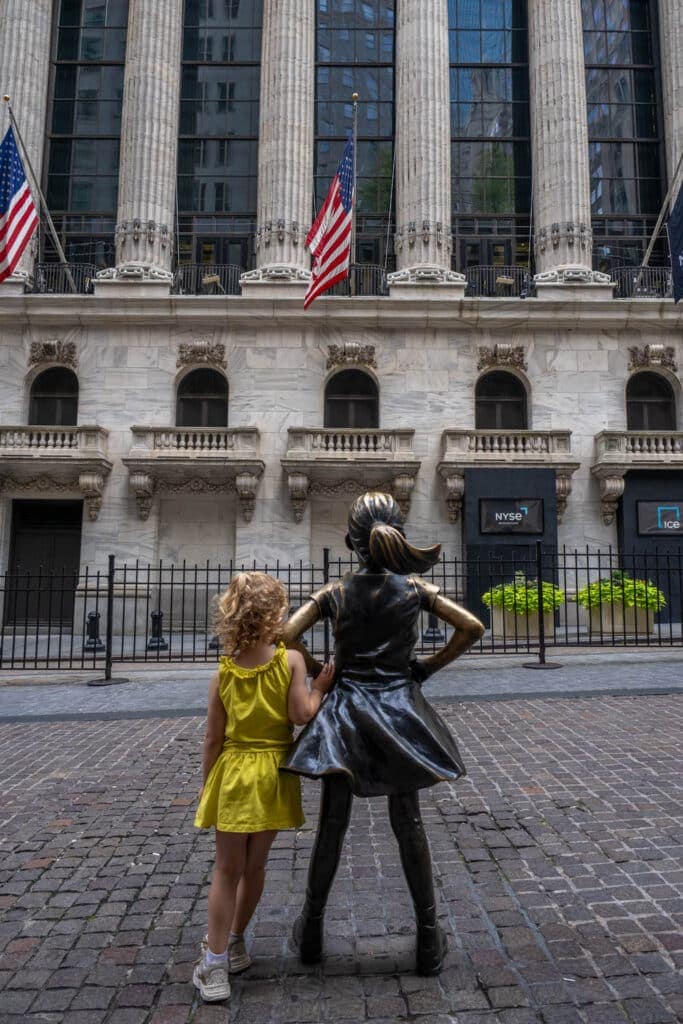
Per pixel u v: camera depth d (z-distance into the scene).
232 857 2.88
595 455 21.12
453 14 24.44
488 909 3.60
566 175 22.20
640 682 10.20
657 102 24.20
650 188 23.94
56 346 21.31
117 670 12.26
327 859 2.99
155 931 3.46
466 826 4.78
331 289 22.55
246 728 2.94
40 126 22.91
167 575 20.61
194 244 23.39
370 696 3.02
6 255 17.14
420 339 21.66
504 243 23.61
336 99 23.97
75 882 4.02
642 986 2.90
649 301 21.23
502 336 21.70
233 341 21.55
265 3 23.06
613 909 3.58
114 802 5.43
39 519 21.23
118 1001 2.86
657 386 22.14
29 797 5.56
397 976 3.01
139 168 22.02
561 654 13.19
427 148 22.16
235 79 24.06
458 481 20.28
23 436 20.27
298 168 22.25
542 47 22.88
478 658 12.67
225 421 21.89
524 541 19.91
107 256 23.33
